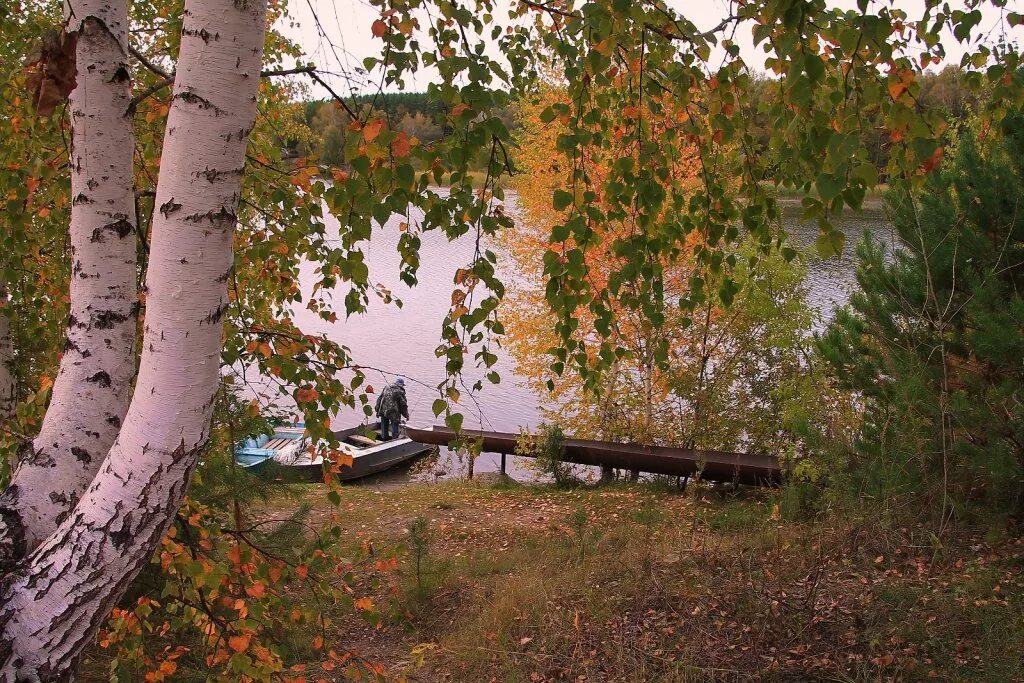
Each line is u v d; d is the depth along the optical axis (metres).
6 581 2.28
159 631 4.80
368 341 24.83
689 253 11.17
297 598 6.96
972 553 6.38
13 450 3.74
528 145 13.11
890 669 4.82
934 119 2.90
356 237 2.95
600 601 6.40
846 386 8.12
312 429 3.82
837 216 2.88
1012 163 6.59
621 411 14.38
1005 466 6.14
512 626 6.46
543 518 11.31
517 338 14.01
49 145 4.33
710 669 5.09
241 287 4.77
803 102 2.45
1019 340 6.01
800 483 8.52
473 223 3.05
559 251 3.67
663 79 3.57
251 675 3.49
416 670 6.15
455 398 3.22
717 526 9.19
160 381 2.29
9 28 4.76
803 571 6.29
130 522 2.29
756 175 3.65
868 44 2.96
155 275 2.29
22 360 5.40
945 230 6.84
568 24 3.31
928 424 6.82
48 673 2.23
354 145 2.79
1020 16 3.41
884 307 7.36
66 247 4.53
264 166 4.21
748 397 13.40
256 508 7.17
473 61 2.81
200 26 2.23
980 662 4.75
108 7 2.76
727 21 2.96
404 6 2.92
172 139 2.27
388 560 4.21
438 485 14.56
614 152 3.94
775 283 11.85
